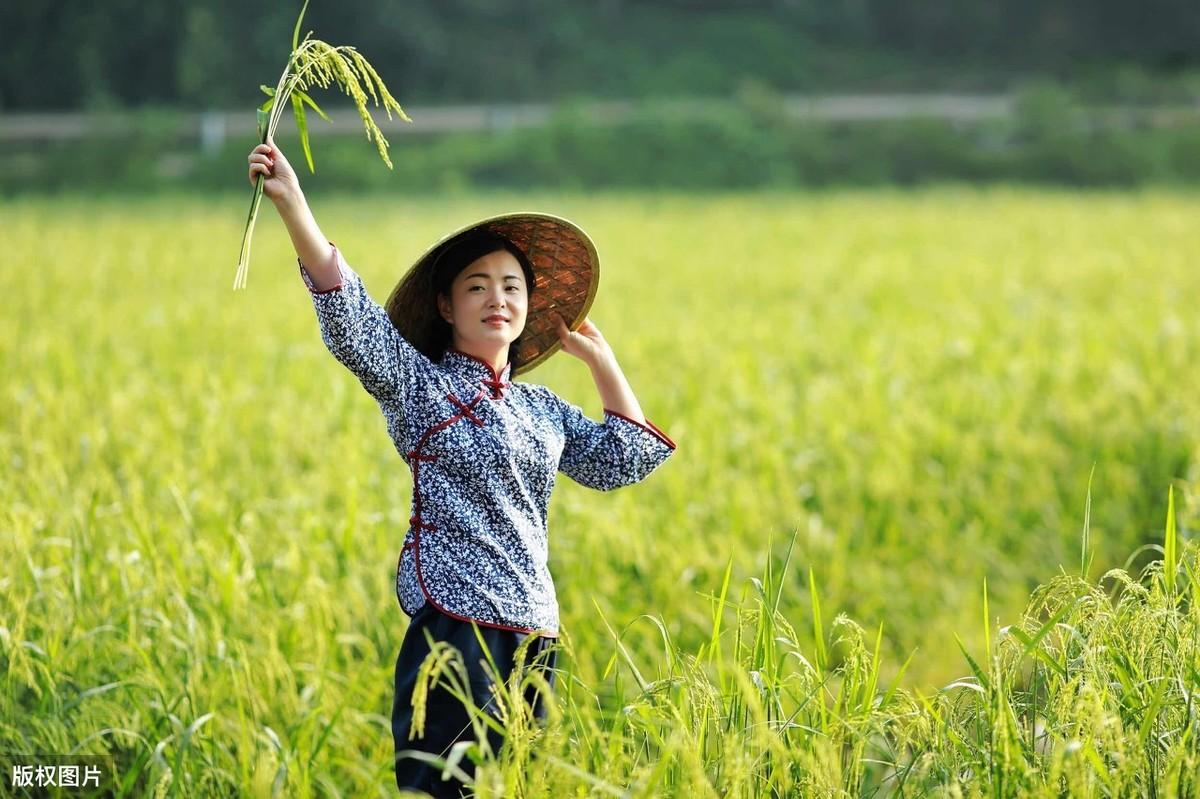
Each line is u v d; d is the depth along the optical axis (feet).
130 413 51.72
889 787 23.56
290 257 117.60
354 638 29.27
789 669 31.53
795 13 333.83
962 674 32.89
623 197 192.24
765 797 20.30
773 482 44.32
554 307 24.58
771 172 213.46
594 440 23.63
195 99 262.47
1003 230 134.10
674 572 35.29
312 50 21.22
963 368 62.34
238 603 30.07
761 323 78.23
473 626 20.89
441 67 282.36
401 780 21.08
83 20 264.52
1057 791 19.07
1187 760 19.53
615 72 299.99
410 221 148.97
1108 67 314.96
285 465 45.03
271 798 23.11
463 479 21.72
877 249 121.49
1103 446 46.91
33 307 84.02
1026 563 38.93
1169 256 107.76
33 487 39.81
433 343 23.50
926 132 220.02
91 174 202.08
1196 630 22.24
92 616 30.09
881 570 38.42
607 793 19.61
